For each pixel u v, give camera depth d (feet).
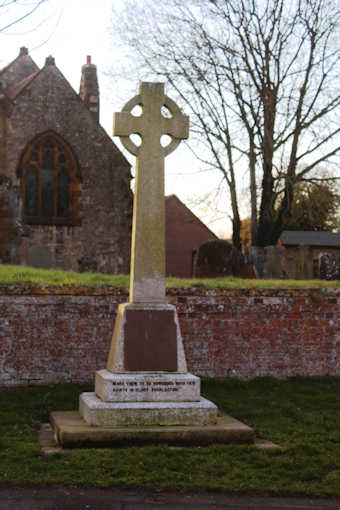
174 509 16.34
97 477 18.17
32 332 31.53
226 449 21.08
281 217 90.84
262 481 18.37
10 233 61.52
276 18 82.17
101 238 97.40
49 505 16.34
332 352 35.12
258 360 34.14
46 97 96.84
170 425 22.44
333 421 26.09
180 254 153.69
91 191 97.66
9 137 94.53
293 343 34.63
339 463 20.16
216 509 16.43
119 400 22.74
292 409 27.96
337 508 16.74
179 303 33.40
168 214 155.43
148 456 19.93
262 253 68.28
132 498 17.04
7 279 33.73
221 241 59.36
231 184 91.20
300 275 63.98
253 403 29.25
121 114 24.90
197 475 18.70
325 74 83.25
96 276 37.76
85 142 97.91
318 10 81.20
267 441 23.00
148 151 25.00
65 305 31.99
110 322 32.45
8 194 61.77
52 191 96.48
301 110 84.74
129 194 98.43
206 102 86.53
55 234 95.40
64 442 20.92
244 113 84.28
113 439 21.18
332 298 35.22
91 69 109.19
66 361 31.86
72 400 28.50
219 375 33.65
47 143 96.63
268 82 83.10
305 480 18.81
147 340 23.73
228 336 33.88
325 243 148.77
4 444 21.17
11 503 16.42
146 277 24.32
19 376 31.22
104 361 32.27
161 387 23.12
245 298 34.14
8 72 117.08
